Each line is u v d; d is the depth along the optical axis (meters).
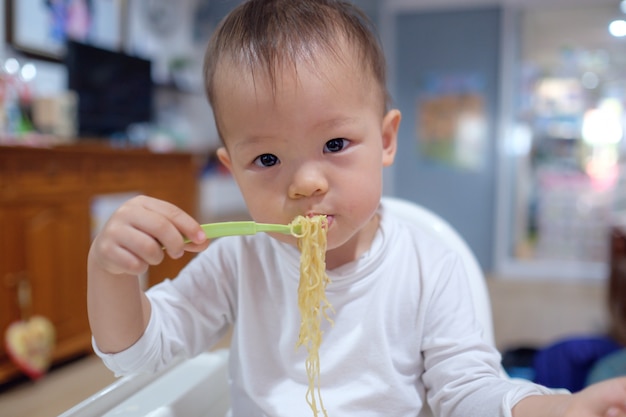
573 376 1.42
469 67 3.70
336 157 0.55
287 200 0.55
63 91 2.46
